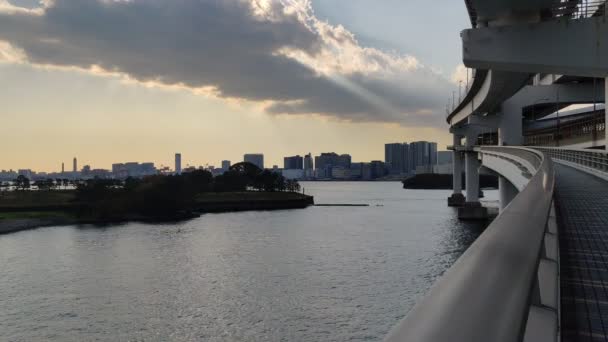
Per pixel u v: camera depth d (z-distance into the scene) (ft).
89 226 395.55
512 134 245.65
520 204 12.32
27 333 129.29
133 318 139.44
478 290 4.70
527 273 6.25
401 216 418.72
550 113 302.86
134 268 208.44
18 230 371.15
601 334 15.51
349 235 294.87
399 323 3.75
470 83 210.79
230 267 204.64
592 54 90.58
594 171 106.73
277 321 132.36
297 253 233.76
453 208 497.87
